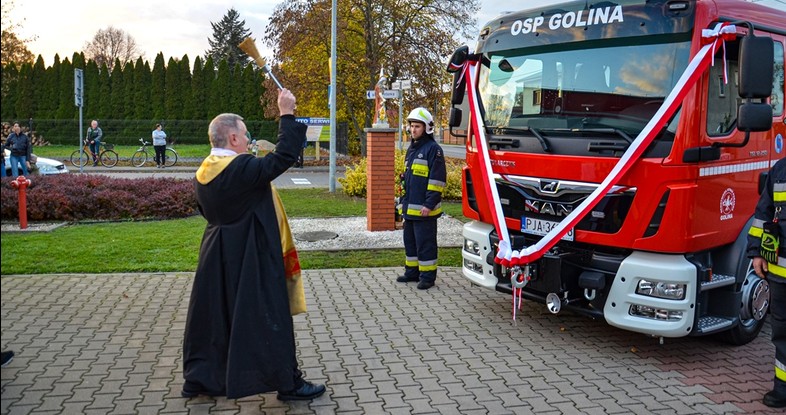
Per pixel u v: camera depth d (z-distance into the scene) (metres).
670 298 5.07
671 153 4.94
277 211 4.40
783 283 4.54
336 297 7.19
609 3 5.42
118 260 8.60
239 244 4.18
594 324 6.43
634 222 5.12
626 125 5.23
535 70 5.88
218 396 4.55
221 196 4.12
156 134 27.98
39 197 11.70
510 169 5.98
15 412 4.25
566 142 5.54
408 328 6.18
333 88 18.28
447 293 7.43
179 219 12.40
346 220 12.49
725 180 5.33
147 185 13.51
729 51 5.21
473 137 6.46
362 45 32.66
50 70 44.12
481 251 6.39
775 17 5.86
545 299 5.74
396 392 4.70
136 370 5.02
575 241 5.55
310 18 30.30
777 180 4.63
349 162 30.61
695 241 5.06
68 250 9.13
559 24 5.75
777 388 4.59
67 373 4.94
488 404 4.53
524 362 5.36
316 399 4.55
